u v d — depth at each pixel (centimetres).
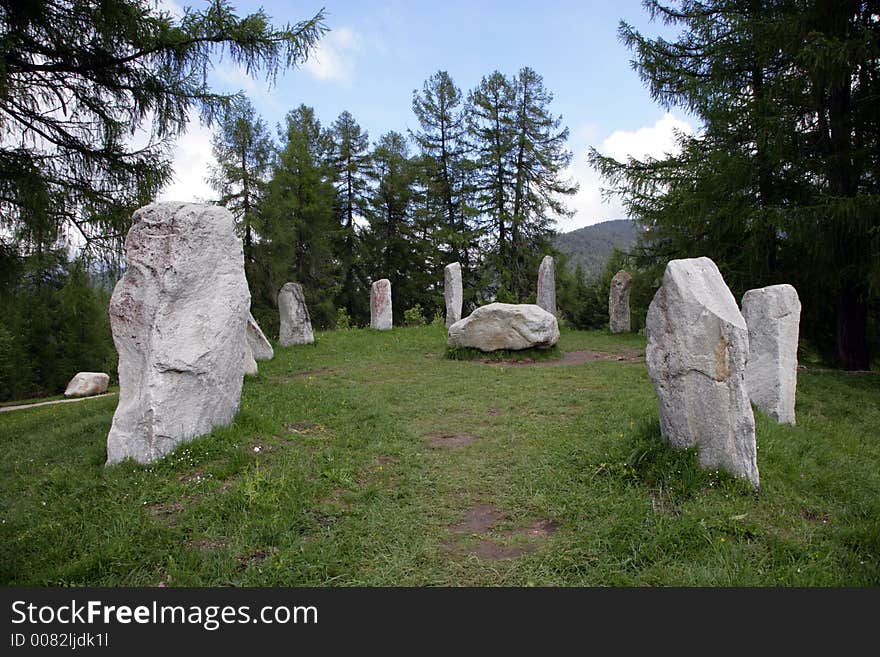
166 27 859
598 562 339
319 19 878
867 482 472
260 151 2638
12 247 959
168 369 511
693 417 465
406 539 374
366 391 853
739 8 1430
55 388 3200
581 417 683
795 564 331
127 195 957
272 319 2642
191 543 361
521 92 2975
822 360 1575
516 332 1212
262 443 549
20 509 421
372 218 3494
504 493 455
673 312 478
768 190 1353
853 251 1177
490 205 3070
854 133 1192
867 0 1062
